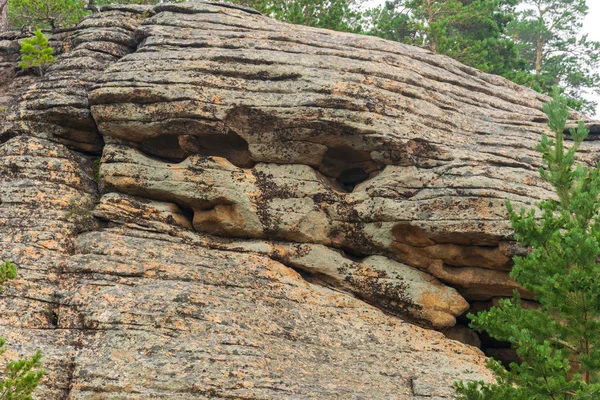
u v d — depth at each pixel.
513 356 18.50
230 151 18.64
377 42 20.22
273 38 19.59
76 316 15.53
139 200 18.00
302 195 17.98
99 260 16.42
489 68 31.95
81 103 18.75
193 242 17.70
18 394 12.80
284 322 16.22
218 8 20.78
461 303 17.52
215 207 17.94
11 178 17.83
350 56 19.28
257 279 16.97
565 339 13.76
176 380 14.40
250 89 18.27
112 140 18.48
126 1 32.28
